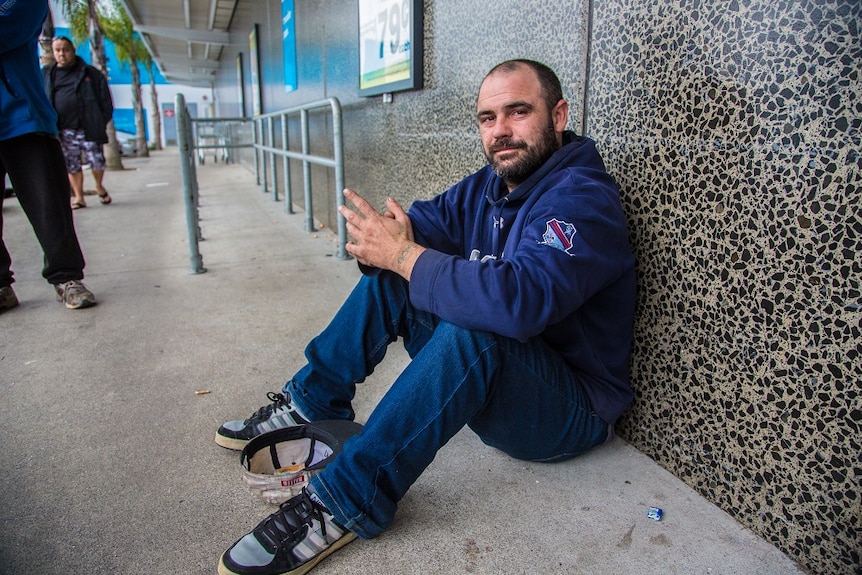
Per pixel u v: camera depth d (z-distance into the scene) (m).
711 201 1.34
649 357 1.59
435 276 1.32
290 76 6.29
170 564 1.31
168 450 1.76
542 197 1.41
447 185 2.77
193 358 2.41
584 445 1.55
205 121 6.80
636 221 1.57
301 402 1.68
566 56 1.80
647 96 1.50
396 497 1.33
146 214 6.12
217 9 9.89
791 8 1.12
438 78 2.74
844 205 1.07
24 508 1.50
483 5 2.28
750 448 1.33
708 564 1.27
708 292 1.38
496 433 1.46
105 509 1.50
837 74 1.06
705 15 1.31
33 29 2.54
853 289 1.08
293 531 1.28
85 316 2.92
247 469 1.53
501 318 1.22
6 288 3.01
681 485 1.53
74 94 6.28
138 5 9.29
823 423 1.16
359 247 1.48
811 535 1.22
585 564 1.28
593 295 1.48
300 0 5.45
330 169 4.87
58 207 2.93
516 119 1.48
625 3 1.54
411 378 1.30
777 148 1.18
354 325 1.60
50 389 2.15
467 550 1.33
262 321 2.84
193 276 3.65
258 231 5.09
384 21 3.22
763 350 1.26
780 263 1.20
